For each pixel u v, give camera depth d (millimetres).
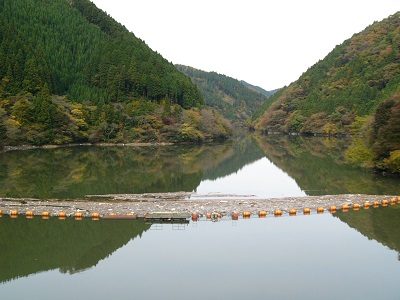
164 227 36156
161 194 49625
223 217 39031
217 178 63906
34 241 33000
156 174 66812
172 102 149375
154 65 161750
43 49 145625
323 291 24547
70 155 89500
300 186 56094
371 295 24047
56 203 43062
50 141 105750
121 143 120250
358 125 103500
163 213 37844
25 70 118688
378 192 49281
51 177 61062
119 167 73625
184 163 81312
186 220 37750
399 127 54531
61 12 185750
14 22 151375
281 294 24203
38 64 128500
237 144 130125
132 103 132750
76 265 28641
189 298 23812
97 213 38688
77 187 53688
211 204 42875
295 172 69250
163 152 101500
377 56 167500
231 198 47938
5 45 127125
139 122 124500
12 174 62688
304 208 41062
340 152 98125
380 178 59188
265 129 196375
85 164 76438
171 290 24750
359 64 169625
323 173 66500
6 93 109812
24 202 43750
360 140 71000
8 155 84938
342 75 175875
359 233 34531
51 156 86250
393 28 197250
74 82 143375
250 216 39188
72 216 38906
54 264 28859
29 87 116375
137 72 144625
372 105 127688
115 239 33344
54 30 166750
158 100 147250
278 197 48344
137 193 50344
